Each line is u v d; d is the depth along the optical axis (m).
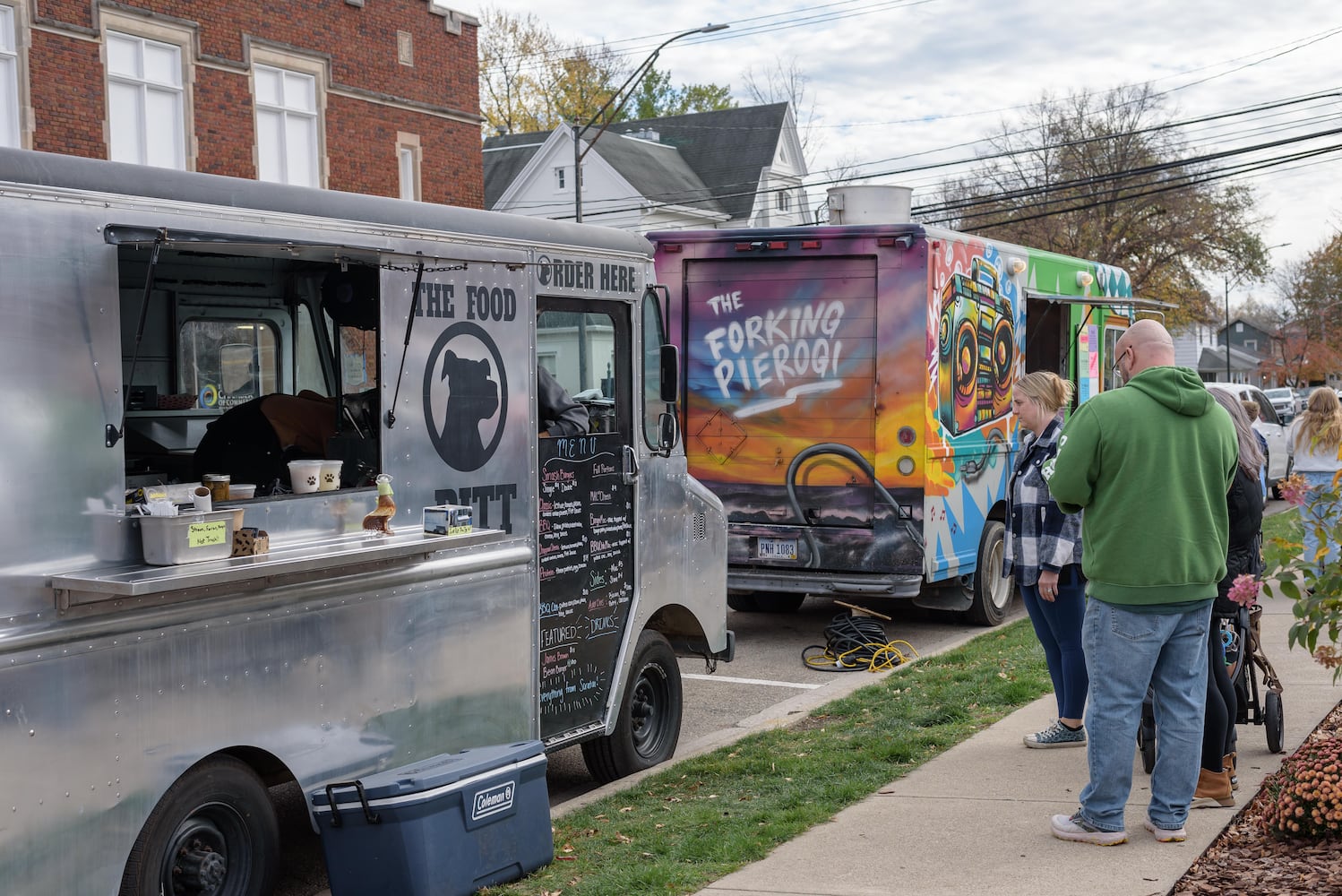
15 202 3.69
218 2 19.09
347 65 21.44
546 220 5.85
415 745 5.03
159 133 18.53
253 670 4.33
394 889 4.45
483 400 5.39
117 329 3.94
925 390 9.66
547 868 4.98
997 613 11.07
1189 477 4.48
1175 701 4.66
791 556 10.10
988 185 51.06
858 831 5.12
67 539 3.78
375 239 4.83
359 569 4.74
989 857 4.68
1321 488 4.82
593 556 6.11
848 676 9.15
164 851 4.07
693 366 10.38
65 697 3.76
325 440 5.29
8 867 3.63
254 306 6.05
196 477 5.29
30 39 16.52
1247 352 125.94
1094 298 12.14
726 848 5.00
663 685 6.79
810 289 10.00
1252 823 4.91
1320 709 6.62
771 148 49.97
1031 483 6.04
